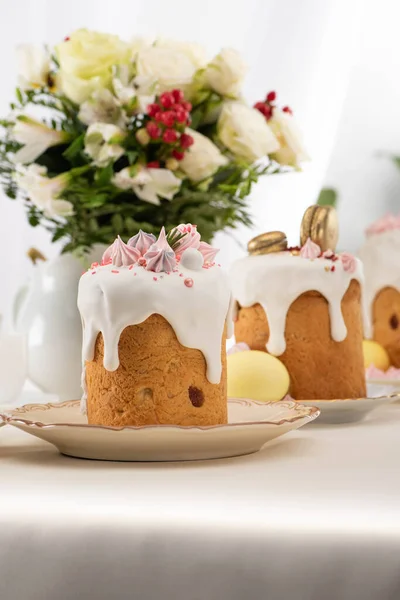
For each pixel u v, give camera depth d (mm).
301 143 1588
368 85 3387
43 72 1540
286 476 1113
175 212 1540
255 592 986
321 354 1417
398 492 1060
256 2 2400
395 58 3344
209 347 1217
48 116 2432
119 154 1473
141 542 1001
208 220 1556
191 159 1498
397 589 958
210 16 2404
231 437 1165
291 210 2447
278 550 988
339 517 1005
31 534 1012
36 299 1553
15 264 2547
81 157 1522
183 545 997
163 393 1207
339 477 1108
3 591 1011
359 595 965
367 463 1160
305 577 977
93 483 1095
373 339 1679
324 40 2412
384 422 1389
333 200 2973
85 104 1496
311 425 1365
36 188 1485
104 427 1150
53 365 1539
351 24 2424
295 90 2422
